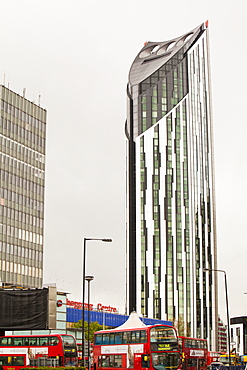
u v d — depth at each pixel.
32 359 64.12
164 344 62.84
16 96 136.75
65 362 65.62
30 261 136.88
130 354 64.75
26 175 138.12
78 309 128.75
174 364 62.19
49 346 66.31
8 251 129.62
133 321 78.50
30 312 70.81
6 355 67.62
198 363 77.38
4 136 131.25
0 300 71.69
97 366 69.62
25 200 137.12
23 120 138.62
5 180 130.62
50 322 70.56
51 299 71.31
